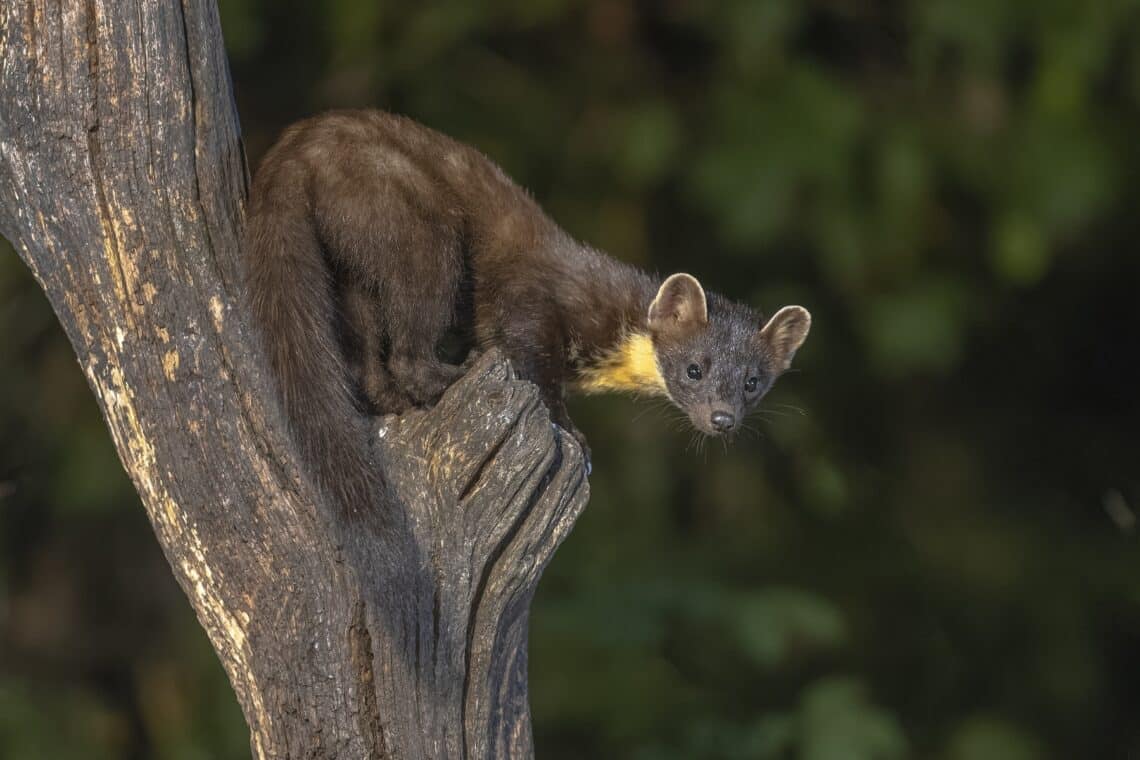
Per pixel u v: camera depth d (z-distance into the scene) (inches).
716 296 435.8
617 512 616.4
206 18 269.3
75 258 265.7
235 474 268.1
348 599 267.3
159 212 266.7
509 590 285.3
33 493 597.0
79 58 261.0
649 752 543.2
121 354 267.9
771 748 538.3
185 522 269.9
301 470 268.7
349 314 323.0
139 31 262.2
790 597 557.0
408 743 271.6
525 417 279.9
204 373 268.2
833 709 544.4
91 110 262.2
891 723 543.8
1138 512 691.4
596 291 386.9
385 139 333.7
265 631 269.1
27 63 261.0
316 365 281.1
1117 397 732.7
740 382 410.0
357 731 269.4
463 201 350.9
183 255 268.2
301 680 268.5
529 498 282.8
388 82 609.3
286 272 284.2
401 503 278.2
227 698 589.9
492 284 364.5
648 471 621.9
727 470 652.7
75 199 264.1
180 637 614.5
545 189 628.7
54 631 619.8
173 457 268.7
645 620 534.9
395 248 323.3
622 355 395.2
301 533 267.4
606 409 628.4
